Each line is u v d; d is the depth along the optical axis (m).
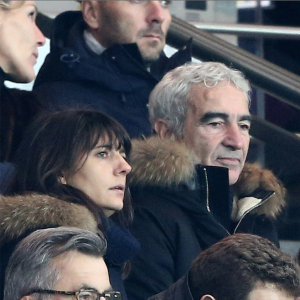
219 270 8.75
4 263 9.17
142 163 11.87
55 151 10.38
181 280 9.24
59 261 8.38
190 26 14.70
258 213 12.76
